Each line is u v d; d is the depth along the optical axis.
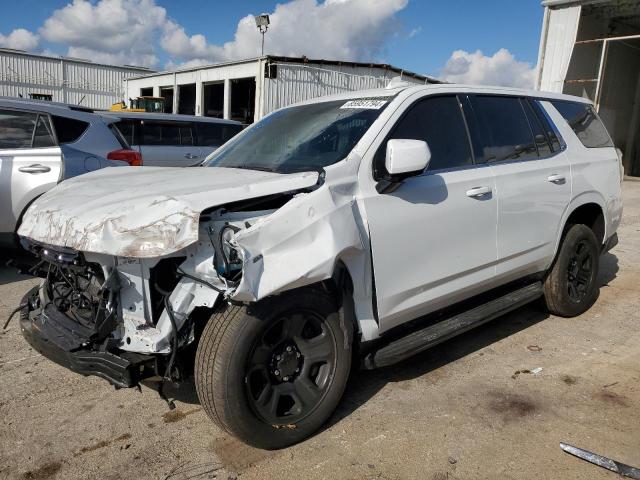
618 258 7.22
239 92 26.72
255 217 2.73
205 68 25.41
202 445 2.92
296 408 2.91
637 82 22.42
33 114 5.98
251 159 3.68
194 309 2.65
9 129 5.84
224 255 2.54
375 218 3.04
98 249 2.53
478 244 3.69
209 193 2.62
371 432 3.04
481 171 3.74
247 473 2.69
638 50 21.66
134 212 2.58
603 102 20.50
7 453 2.83
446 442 2.96
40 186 5.80
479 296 4.03
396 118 3.34
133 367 2.56
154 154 9.21
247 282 2.44
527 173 4.08
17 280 5.67
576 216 4.91
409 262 3.24
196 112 26.38
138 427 3.08
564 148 4.58
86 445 2.91
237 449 2.88
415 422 3.15
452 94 3.79
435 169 3.48
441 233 3.41
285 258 2.58
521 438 2.99
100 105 36.81
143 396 3.43
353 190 2.99
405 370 3.81
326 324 2.92
